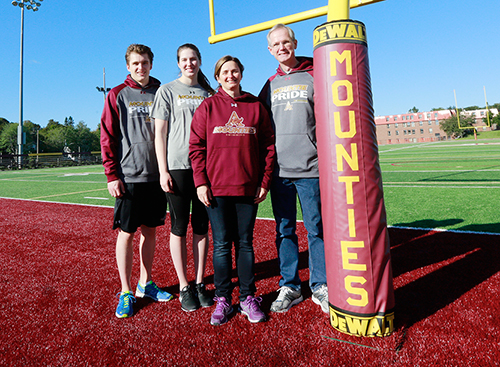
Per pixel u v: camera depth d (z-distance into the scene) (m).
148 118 2.22
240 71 2.05
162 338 1.79
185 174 2.15
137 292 2.37
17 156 23.97
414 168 10.86
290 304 2.10
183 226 2.17
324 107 1.76
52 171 20.84
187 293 2.16
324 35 1.74
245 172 1.96
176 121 2.14
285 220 2.21
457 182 7.11
